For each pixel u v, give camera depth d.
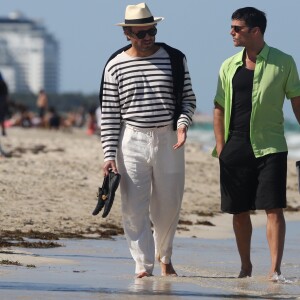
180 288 17.30
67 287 17.08
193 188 41.28
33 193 34.25
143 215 19.17
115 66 19.03
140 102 18.91
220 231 29.67
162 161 19.03
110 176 18.80
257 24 19.06
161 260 19.64
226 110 19.44
